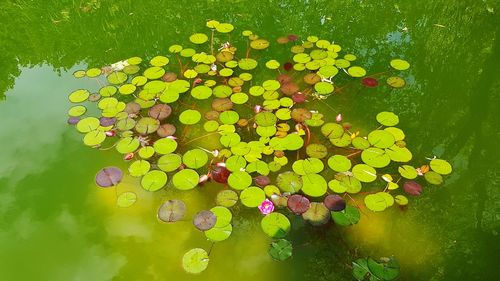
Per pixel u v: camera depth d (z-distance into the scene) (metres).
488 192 2.96
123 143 3.11
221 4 4.93
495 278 2.48
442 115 3.53
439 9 4.91
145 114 3.41
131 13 4.76
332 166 2.93
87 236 2.63
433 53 4.22
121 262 2.50
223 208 2.70
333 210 2.70
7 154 3.14
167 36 4.36
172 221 2.66
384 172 3.00
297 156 3.06
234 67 3.86
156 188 2.80
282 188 2.79
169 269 2.46
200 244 2.58
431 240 2.65
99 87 3.72
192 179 2.86
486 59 4.19
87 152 3.14
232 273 2.44
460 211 2.83
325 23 4.62
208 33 4.38
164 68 3.86
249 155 2.98
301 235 2.64
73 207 2.79
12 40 4.39
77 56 4.13
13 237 2.64
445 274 2.48
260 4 4.93
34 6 4.91
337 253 2.55
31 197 2.86
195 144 3.14
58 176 2.98
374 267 2.45
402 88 3.75
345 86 3.72
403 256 2.55
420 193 2.82
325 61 3.91
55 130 3.33
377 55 4.15
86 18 4.71
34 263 2.51
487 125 3.49
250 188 2.79
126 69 3.84
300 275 2.44
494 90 3.84
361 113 3.46
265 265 2.49
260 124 3.21
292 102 3.44
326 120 3.39
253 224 2.69
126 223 2.70
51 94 3.68
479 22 4.71
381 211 2.74
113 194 2.85
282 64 3.95
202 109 3.47
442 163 3.02
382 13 4.84
